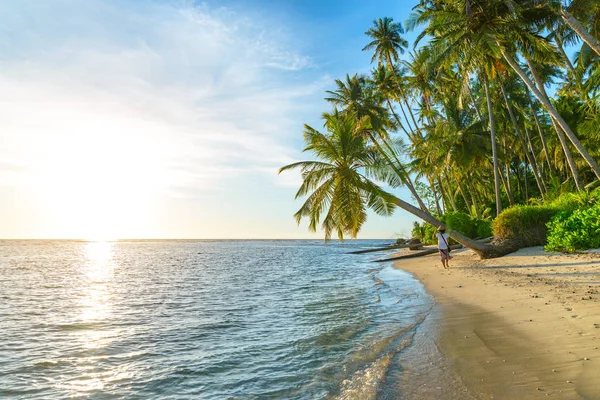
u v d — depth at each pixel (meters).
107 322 11.21
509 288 11.41
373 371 5.60
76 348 8.31
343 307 11.93
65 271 31.72
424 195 54.50
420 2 27.77
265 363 6.71
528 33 20.69
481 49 20.41
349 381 5.41
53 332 10.00
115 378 6.29
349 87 39.78
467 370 5.18
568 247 17.20
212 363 6.89
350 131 20.59
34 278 25.80
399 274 20.38
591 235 16.61
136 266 37.47
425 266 23.08
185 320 11.23
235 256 56.84
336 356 6.76
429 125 38.47
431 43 22.64
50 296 17.14
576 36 24.31
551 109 19.59
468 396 4.32
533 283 11.79
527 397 4.10
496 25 20.86
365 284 17.77
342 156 20.56
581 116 32.97
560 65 22.61
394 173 19.86
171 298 15.99
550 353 5.42
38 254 68.56
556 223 18.52
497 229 22.56
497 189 27.27
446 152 33.16
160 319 11.52
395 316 9.68
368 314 10.34
